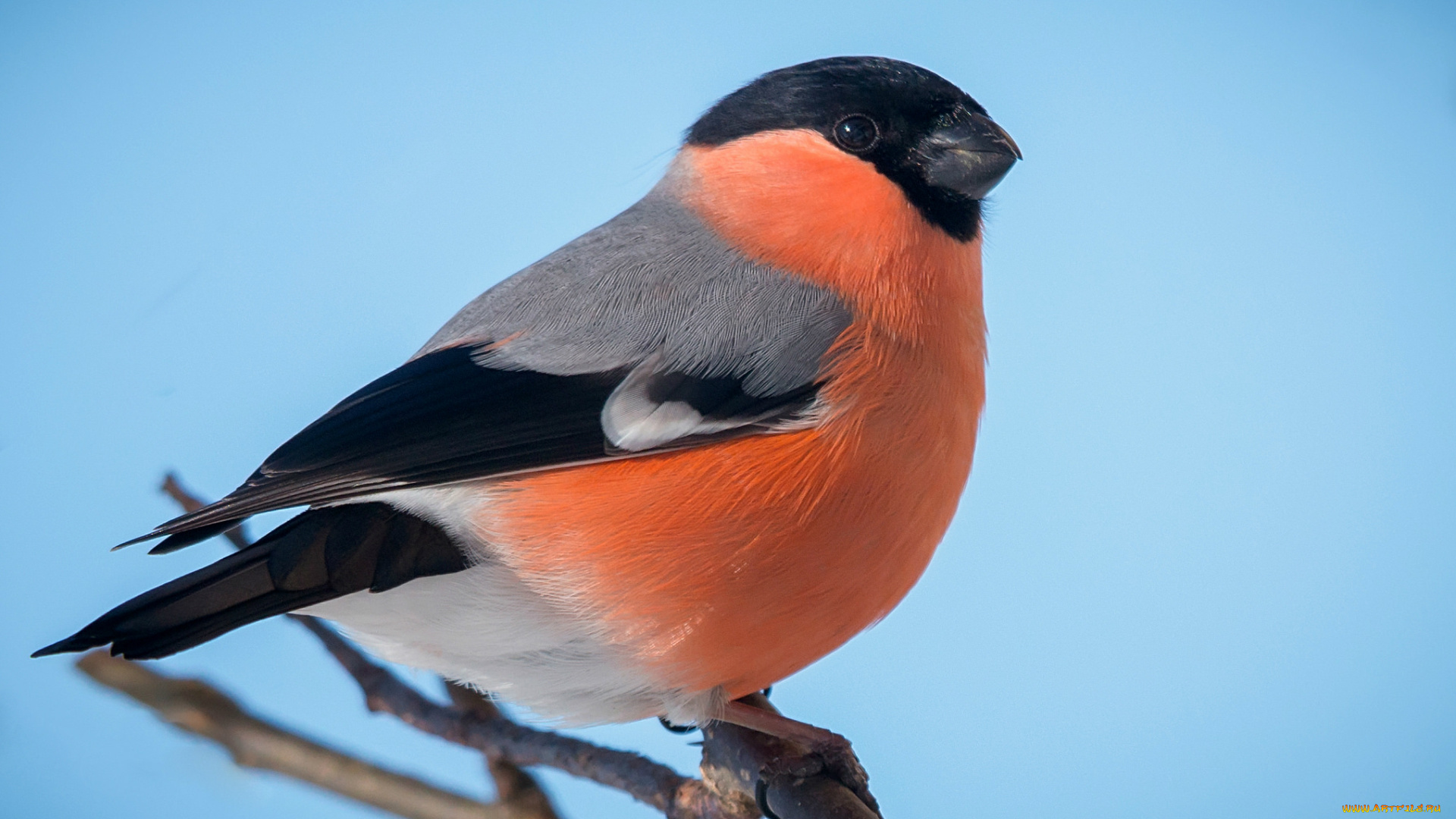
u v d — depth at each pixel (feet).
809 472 6.16
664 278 6.22
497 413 6.17
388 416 6.16
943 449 6.19
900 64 6.25
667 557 6.16
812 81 6.24
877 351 6.19
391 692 6.23
